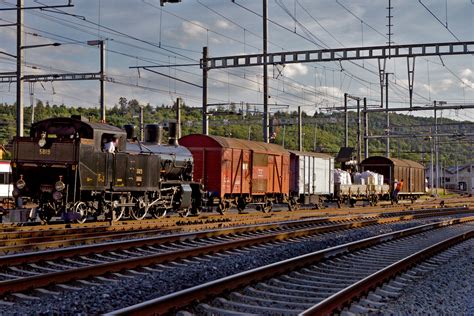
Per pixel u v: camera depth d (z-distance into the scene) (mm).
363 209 41844
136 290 10234
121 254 14711
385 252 17016
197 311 8664
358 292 9953
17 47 28625
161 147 26062
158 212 25688
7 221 22875
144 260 12758
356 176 50281
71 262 13062
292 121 63188
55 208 20719
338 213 35562
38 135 21594
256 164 33031
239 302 9617
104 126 22062
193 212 28641
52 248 15195
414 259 14242
